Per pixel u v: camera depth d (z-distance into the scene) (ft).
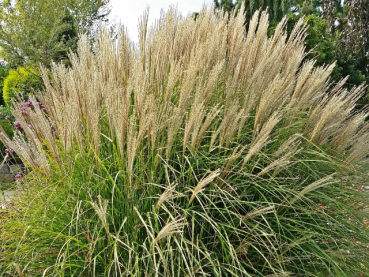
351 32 40.86
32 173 7.72
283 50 9.21
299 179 7.86
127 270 5.17
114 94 5.89
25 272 6.29
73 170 6.80
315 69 8.34
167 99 6.20
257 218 6.72
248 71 8.20
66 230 6.42
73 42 47.32
